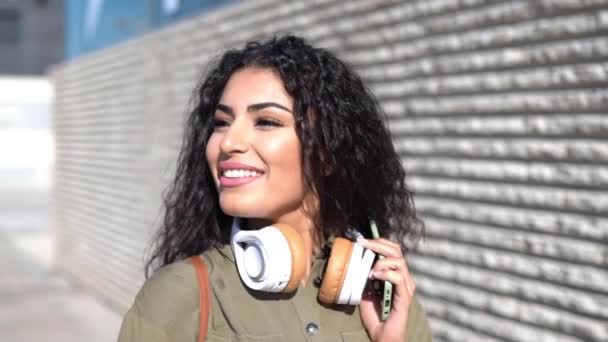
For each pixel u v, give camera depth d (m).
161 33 6.61
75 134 9.16
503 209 3.18
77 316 7.23
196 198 1.76
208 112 1.77
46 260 10.72
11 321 7.02
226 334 1.54
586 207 2.79
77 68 9.10
